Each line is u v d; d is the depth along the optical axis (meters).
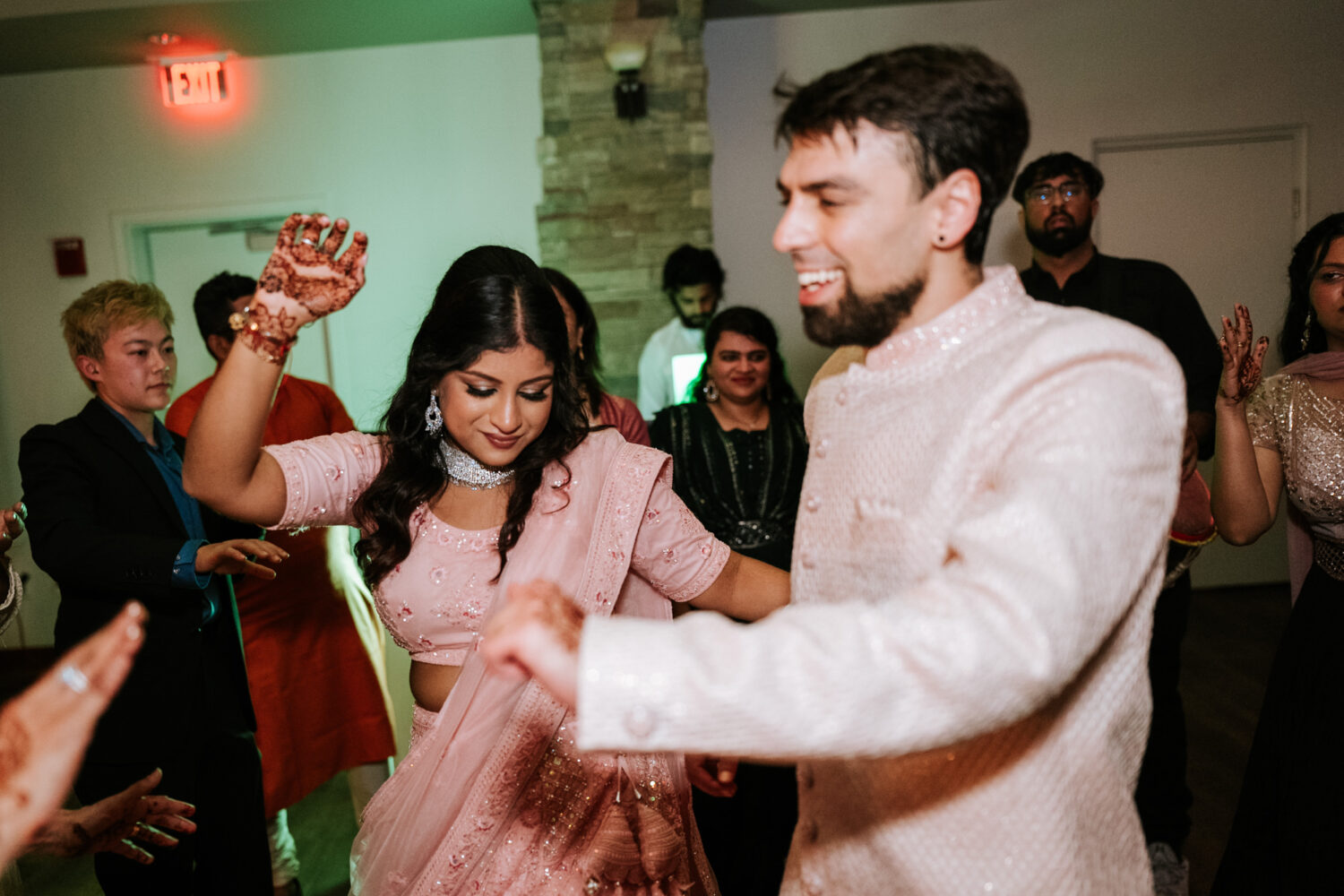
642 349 4.73
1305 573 1.86
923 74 0.77
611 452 1.45
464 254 1.32
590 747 0.64
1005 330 0.82
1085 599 0.64
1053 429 0.71
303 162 5.09
